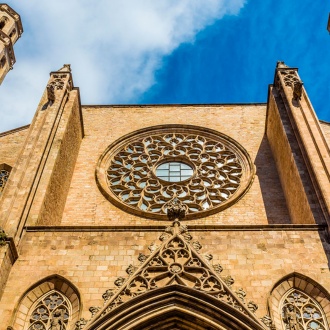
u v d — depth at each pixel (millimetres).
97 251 22938
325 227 23719
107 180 35000
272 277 21547
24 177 26406
